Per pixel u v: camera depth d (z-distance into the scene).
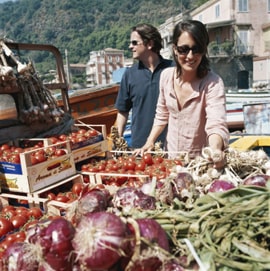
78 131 4.68
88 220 1.39
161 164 3.78
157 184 2.18
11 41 4.62
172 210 1.71
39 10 145.38
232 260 1.45
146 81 4.92
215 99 3.43
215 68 50.09
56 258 1.42
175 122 3.82
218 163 2.76
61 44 129.12
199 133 3.74
